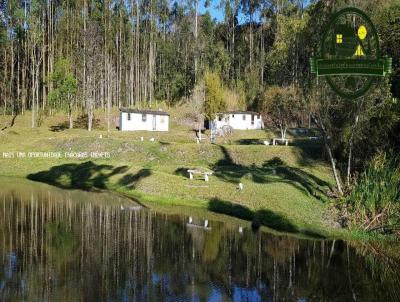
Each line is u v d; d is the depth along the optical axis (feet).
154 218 95.76
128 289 56.03
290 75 164.25
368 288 57.52
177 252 71.82
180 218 95.76
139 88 342.64
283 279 60.39
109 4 324.60
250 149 163.02
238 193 108.17
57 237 80.33
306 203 100.32
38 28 287.89
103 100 314.35
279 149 160.04
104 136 208.44
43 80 291.17
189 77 330.13
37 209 104.88
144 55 345.51
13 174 161.89
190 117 279.28
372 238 79.66
